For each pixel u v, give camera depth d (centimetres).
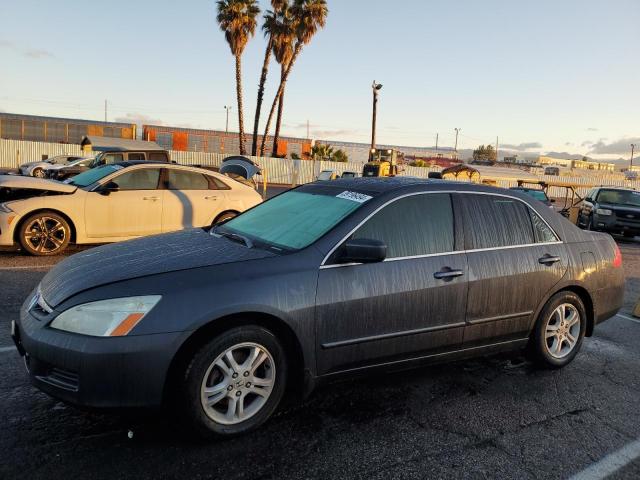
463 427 337
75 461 275
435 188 388
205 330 293
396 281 345
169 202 873
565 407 374
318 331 319
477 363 452
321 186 427
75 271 320
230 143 4875
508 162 7256
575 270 433
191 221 895
